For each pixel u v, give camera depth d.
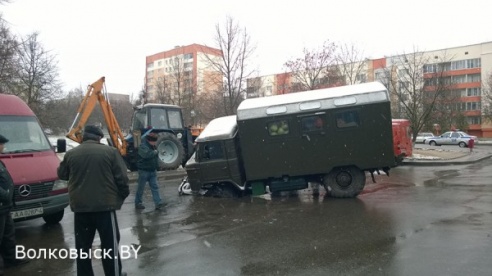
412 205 8.62
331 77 26.17
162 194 11.56
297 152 9.88
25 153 7.45
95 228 4.56
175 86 31.73
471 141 25.84
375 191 10.95
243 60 19.45
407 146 17.33
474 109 67.50
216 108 22.77
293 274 4.80
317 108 9.73
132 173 15.78
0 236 5.15
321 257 5.37
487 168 16.55
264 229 7.07
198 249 5.99
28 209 6.78
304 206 9.07
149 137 9.30
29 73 23.70
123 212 8.99
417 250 5.42
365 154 9.63
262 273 4.88
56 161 7.70
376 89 9.66
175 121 16.61
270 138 9.95
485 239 5.77
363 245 5.80
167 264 5.34
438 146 39.78
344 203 9.23
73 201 4.41
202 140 10.55
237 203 9.84
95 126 4.77
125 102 49.91
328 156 9.78
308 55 25.91
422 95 25.81
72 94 45.34
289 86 28.08
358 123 9.59
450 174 14.60
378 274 4.65
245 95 22.12
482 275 4.43
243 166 10.70
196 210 9.09
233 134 10.58
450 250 5.34
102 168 4.48
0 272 5.29
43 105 25.28
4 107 8.05
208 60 20.67
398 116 32.81
